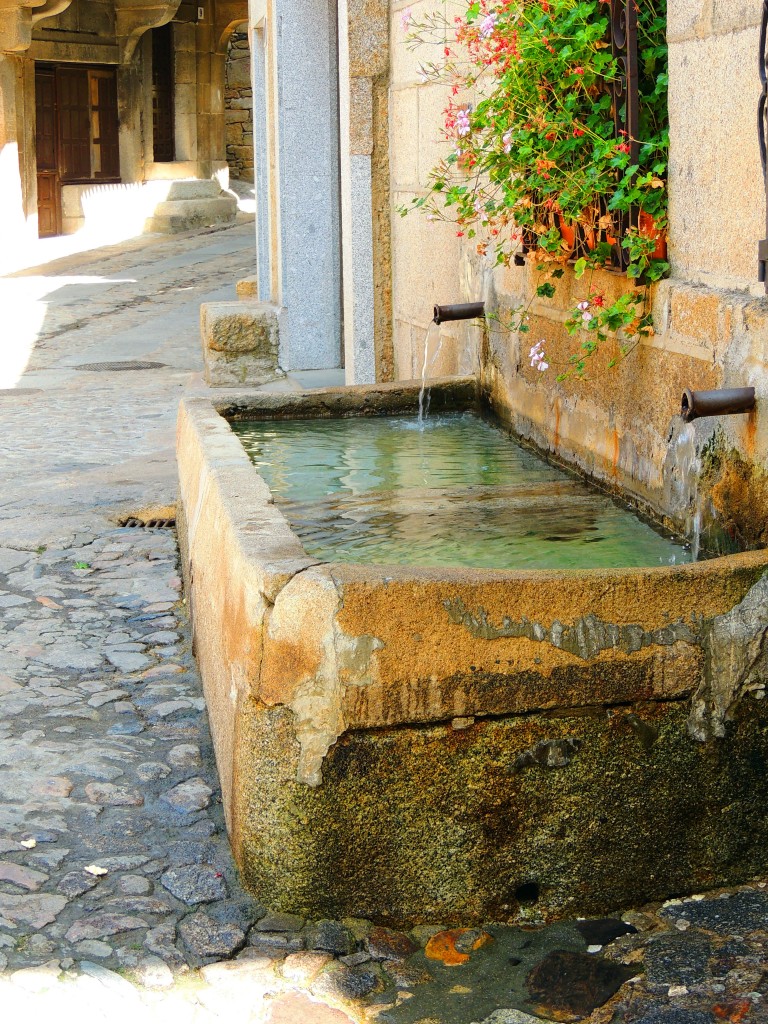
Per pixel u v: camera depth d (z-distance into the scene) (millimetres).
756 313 3170
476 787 2795
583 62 4043
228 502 3484
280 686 2740
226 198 24250
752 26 3170
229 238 21922
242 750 2867
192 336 13078
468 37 4875
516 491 4387
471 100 5809
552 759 2809
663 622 2805
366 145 7660
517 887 2857
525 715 2789
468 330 5910
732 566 2838
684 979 2609
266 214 11211
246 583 2887
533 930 2842
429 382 5684
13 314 14625
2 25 19188
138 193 22656
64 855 3102
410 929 2834
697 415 3150
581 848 2861
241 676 2885
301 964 2680
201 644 4020
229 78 27141
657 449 3867
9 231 19969
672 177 3709
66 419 8945
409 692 2729
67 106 21812
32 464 7492
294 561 2846
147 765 3602
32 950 2713
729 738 2879
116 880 2990
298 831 2771
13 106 19859
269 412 5434
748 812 2928
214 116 24219
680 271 3703
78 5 21281
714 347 3422
